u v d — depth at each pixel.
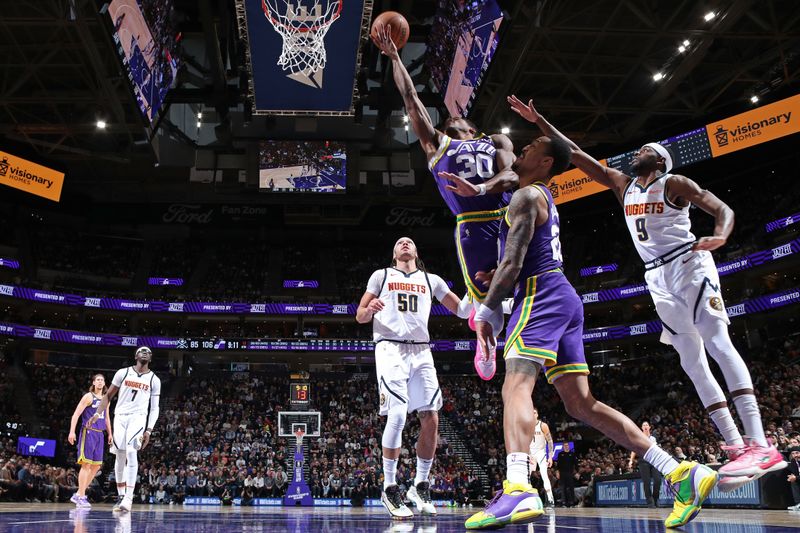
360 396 36.31
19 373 35.06
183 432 31.64
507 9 20.56
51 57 27.98
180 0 24.58
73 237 44.03
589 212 41.94
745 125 30.34
